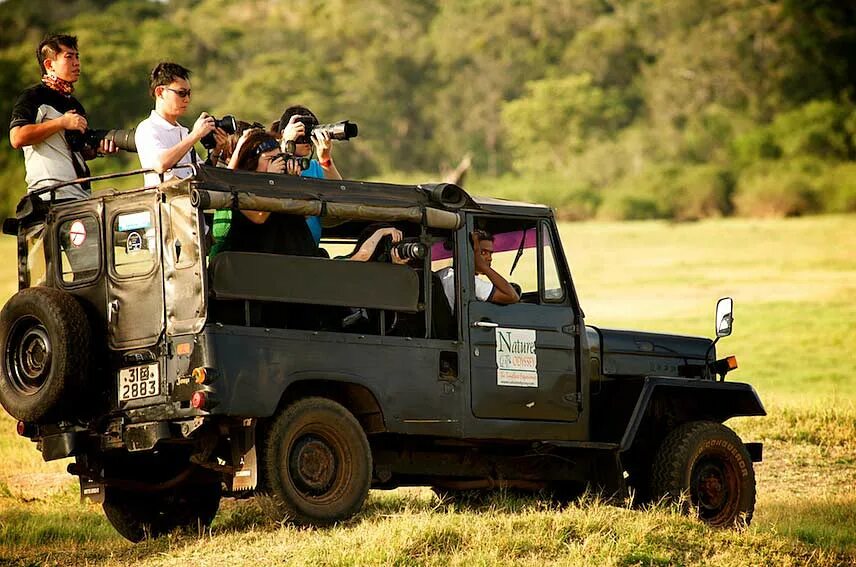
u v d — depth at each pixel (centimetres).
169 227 2809
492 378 3164
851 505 4088
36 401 2836
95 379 2869
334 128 2997
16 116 3078
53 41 3134
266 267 2811
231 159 2994
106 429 2888
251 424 2788
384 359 2986
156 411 2795
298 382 2956
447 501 3612
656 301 14725
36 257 3100
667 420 3572
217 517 3509
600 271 19025
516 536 2884
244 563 2714
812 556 3198
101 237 2911
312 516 2870
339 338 2919
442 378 3080
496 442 3244
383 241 3080
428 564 2697
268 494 2877
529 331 3253
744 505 3484
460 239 3167
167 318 2795
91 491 3186
